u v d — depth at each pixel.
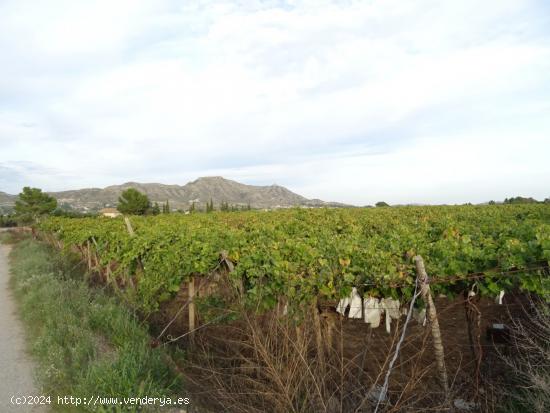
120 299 9.38
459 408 4.40
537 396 4.15
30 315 7.74
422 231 10.89
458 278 5.01
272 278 5.50
